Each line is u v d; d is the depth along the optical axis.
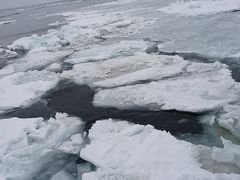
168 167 5.16
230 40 11.53
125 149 5.87
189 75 9.16
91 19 23.78
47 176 5.84
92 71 11.25
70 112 8.44
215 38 12.13
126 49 13.27
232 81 8.22
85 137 7.00
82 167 5.98
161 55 11.42
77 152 6.45
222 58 10.05
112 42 15.07
